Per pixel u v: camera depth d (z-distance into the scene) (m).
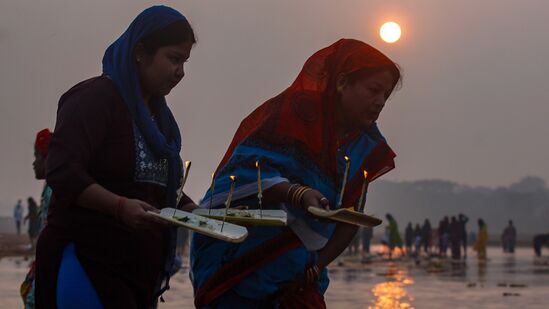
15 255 25.45
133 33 2.92
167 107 3.15
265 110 3.47
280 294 3.47
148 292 3.02
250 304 3.48
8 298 10.11
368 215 2.87
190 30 2.97
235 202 3.37
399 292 12.91
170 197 3.09
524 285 15.15
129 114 2.92
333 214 2.84
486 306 10.79
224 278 3.45
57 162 2.79
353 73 3.38
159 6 2.95
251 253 3.42
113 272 2.89
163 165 3.04
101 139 2.88
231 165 3.38
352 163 3.56
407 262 28.47
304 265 3.50
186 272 17.75
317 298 3.57
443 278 17.58
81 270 2.86
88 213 2.87
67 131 2.82
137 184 2.96
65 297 2.85
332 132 3.41
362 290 13.21
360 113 3.41
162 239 3.05
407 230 40.00
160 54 2.92
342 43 3.44
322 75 3.43
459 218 33.12
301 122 3.38
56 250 2.88
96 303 2.85
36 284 2.92
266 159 3.34
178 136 3.20
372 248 62.19
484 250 35.12
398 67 3.41
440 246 36.00
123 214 2.73
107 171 2.91
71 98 2.90
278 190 3.21
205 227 2.77
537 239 40.97
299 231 3.41
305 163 3.37
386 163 3.63
